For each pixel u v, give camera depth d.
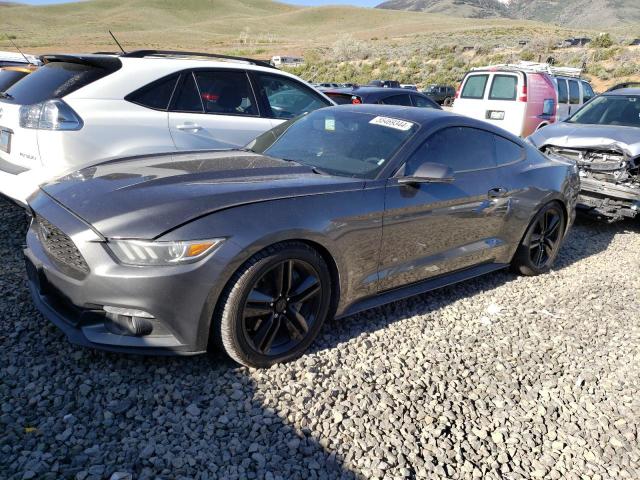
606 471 2.64
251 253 2.86
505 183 4.46
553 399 3.16
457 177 4.09
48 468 2.27
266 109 6.13
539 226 5.02
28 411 2.60
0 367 2.92
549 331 4.02
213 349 3.24
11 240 4.89
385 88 10.81
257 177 3.32
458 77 35.19
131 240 2.69
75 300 2.81
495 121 11.91
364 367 3.26
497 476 2.53
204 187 3.04
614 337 4.00
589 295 4.75
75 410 2.64
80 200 2.98
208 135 5.50
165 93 5.27
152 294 2.68
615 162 6.68
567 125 7.78
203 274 2.74
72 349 3.12
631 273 5.46
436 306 4.27
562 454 2.73
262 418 2.71
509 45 46.94
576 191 5.35
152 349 2.80
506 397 3.13
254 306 2.98
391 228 3.57
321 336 3.58
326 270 3.24
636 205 6.59
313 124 4.33
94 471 2.27
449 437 2.76
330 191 3.30
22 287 3.88
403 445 2.65
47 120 4.49
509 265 4.93
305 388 2.97
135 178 3.19
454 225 4.05
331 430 2.68
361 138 3.97
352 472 2.45
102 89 4.88
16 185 4.58
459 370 3.36
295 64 49.38
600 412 3.09
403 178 3.65
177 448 2.46
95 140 4.69
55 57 5.00
